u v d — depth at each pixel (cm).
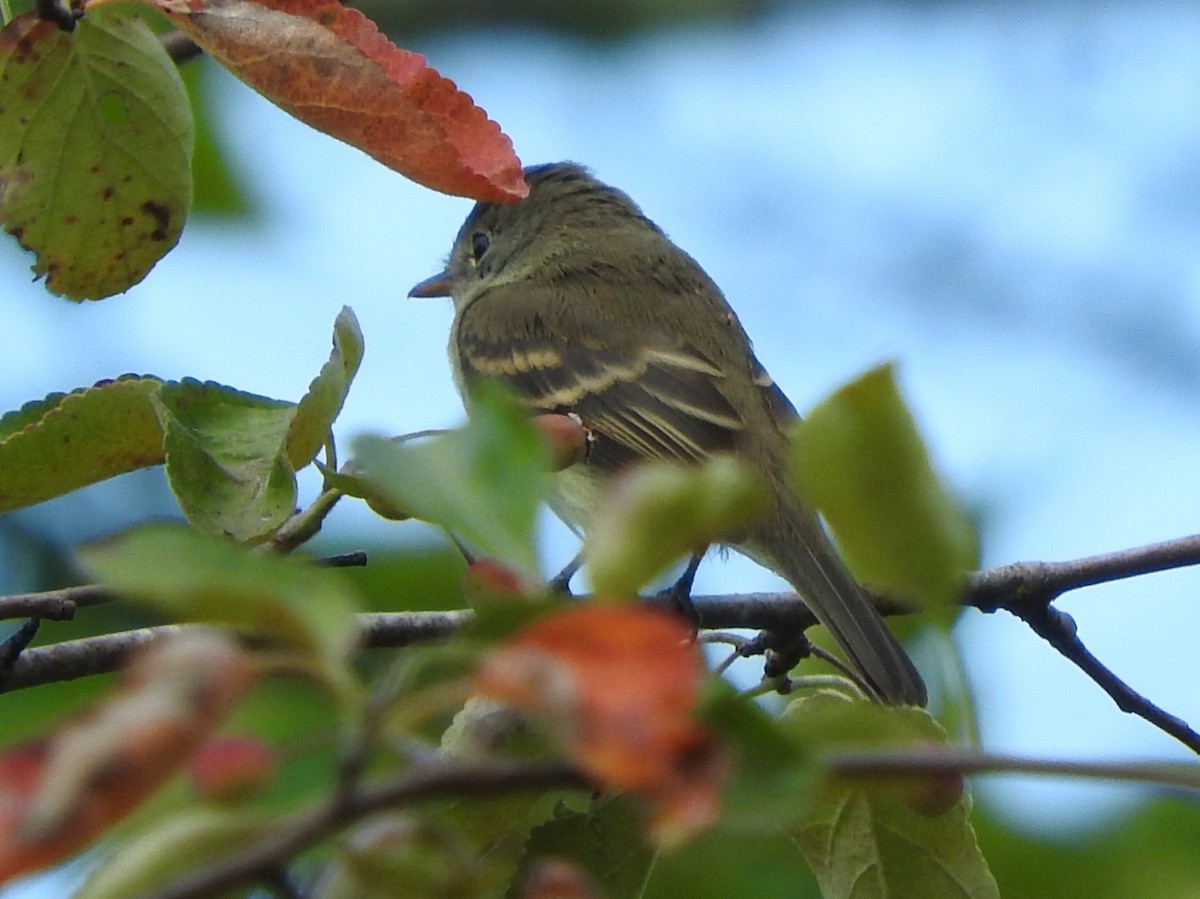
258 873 276
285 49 551
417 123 559
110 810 254
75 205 639
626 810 476
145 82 623
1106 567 793
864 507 334
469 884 324
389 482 347
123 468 630
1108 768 302
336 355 583
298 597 295
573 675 266
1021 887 833
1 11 634
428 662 304
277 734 586
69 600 655
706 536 330
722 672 675
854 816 557
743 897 742
